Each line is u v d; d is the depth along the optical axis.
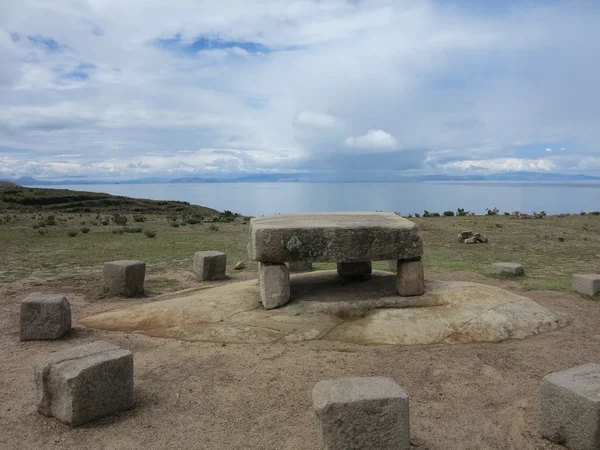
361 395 3.96
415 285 8.05
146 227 26.33
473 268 13.50
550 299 9.77
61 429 4.71
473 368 6.11
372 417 3.88
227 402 5.25
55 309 7.37
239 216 40.72
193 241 20.17
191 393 5.47
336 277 9.80
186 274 13.15
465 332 7.20
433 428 4.66
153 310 8.24
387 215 9.49
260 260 7.89
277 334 7.21
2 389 5.64
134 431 4.67
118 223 28.62
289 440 4.46
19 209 40.28
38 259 15.24
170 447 4.38
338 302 7.93
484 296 8.06
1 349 7.00
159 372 6.04
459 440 4.45
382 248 7.85
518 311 7.80
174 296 10.13
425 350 6.71
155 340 7.25
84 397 4.77
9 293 10.59
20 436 4.59
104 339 7.37
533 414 4.93
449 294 8.10
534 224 24.44
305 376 5.86
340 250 7.80
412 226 7.92
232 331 7.32
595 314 8.66
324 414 3.83
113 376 4.97
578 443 4.11
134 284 10.40
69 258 15.51
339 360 6.33
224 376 5.90
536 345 6.93
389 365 6.18
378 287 8.74
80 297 10.30
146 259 15.51
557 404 4.29
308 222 8.35
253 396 5.37
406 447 3.98
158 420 4.88
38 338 7.36
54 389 4.88
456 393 5.44
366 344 6.92
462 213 34.28
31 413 5.05
